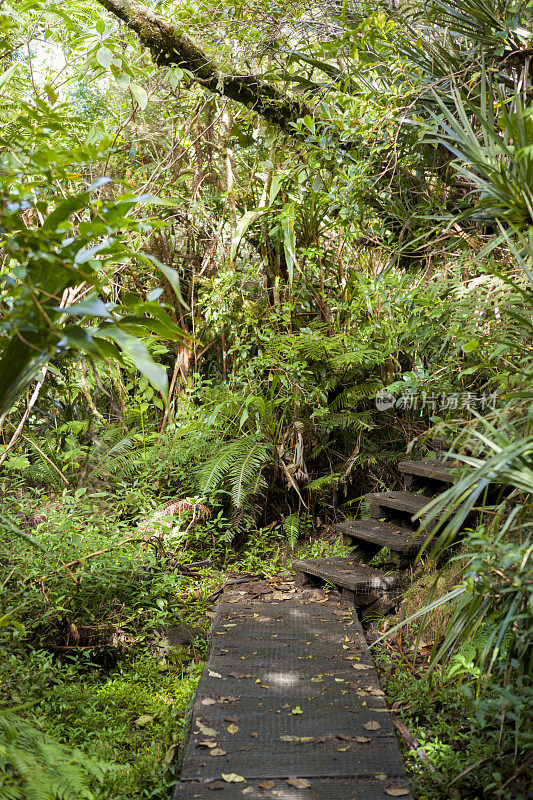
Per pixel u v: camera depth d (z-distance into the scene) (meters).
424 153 3.90
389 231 4.14
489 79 3.20
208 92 4.87
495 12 3.39
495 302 2.99
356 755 2.24
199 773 2.14
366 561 4.07
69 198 1.84
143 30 4.14
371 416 5.14
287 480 5.00
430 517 2.16
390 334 4.54
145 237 4.54
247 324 5.17
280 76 4.39
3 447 3.28
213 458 4.72
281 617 3.51
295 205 5.11
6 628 3.05
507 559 2.03
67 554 3.41
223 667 2.92
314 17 4.12
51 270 1.84
